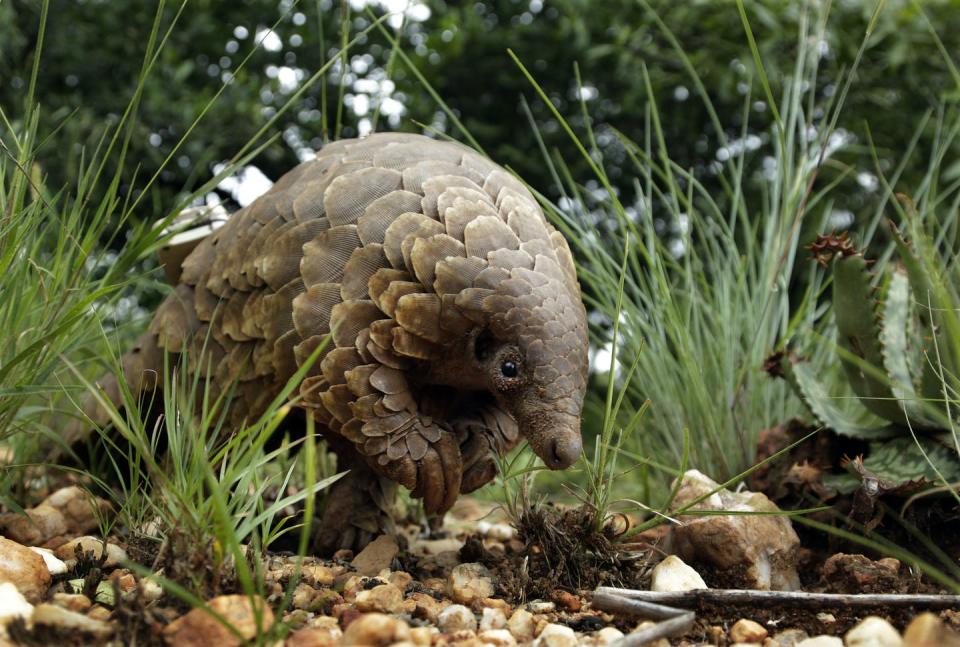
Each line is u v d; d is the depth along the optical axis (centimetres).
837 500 246
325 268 212
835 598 186
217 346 231
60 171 493
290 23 577
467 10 598
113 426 259
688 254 319
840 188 570
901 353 248
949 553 228
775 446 275
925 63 552
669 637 175
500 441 235
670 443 305
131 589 189
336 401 209
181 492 184
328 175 224
